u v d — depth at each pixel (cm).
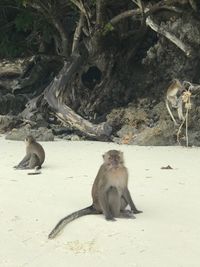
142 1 2302
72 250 748
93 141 2089
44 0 2419
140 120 2150
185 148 1845
